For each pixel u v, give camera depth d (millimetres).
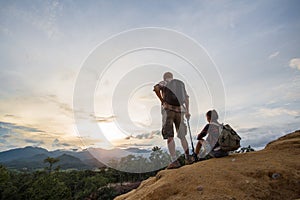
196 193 2920
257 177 3146
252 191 2850
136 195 3695
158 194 3146
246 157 4094
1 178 48469
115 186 54750
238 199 2688
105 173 67062
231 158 4152
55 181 55594
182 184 3242
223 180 3125
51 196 52062
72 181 65562
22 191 50312
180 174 3582
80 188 63594
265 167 3326
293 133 5672
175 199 2920
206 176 3303
